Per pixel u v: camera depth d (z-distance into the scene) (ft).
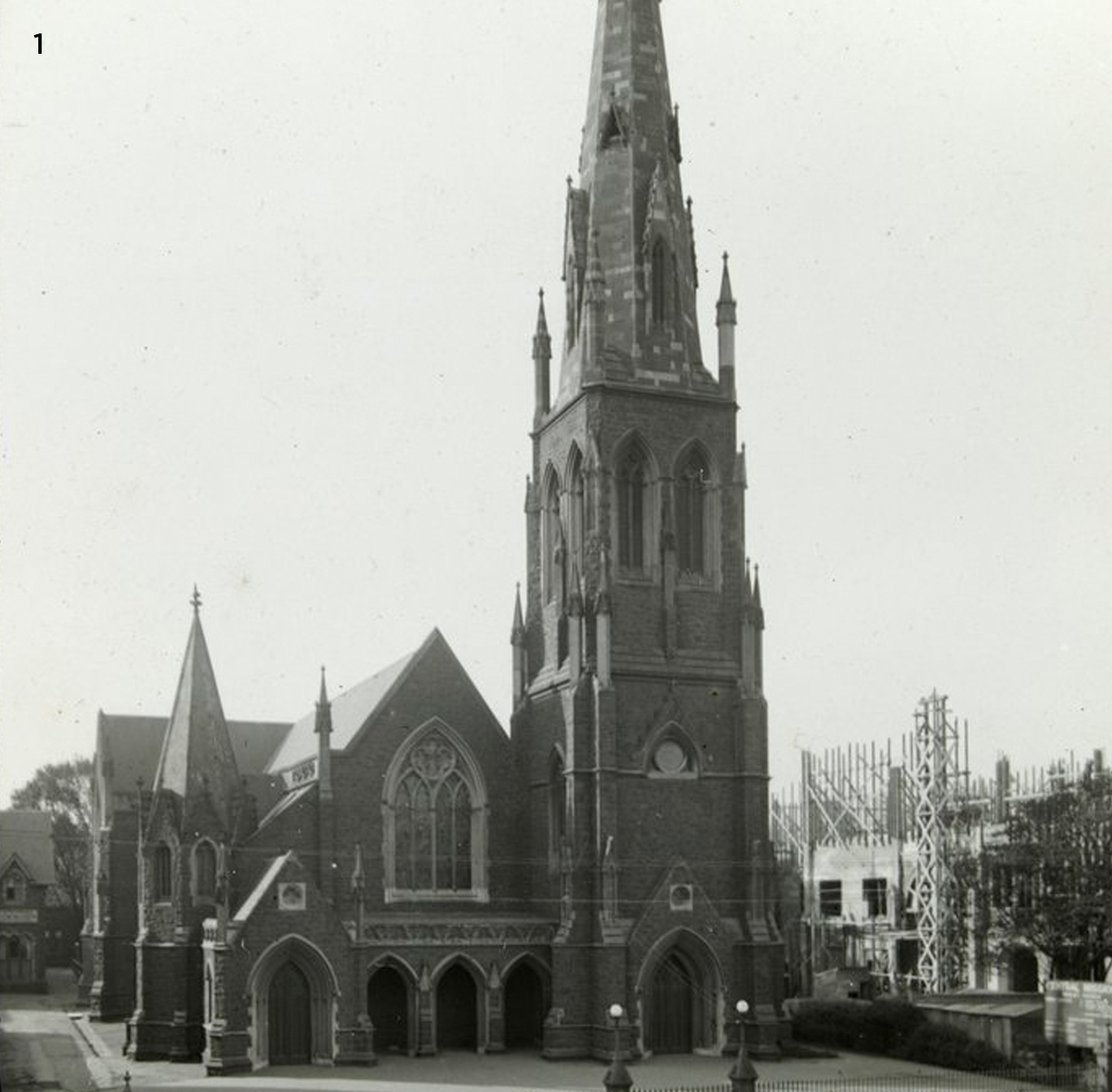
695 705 277.64
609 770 266.77
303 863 267.39
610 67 301.63
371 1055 250.37
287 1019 251.19
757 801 275.80
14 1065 255.91
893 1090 220.84
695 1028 268.00
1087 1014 233.55
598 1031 257.75
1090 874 300.61
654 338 288.92
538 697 287.89
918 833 347.77
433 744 283.38
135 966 332.60
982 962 323.57
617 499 281.95
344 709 324.39
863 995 336.70
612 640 274.57
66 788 597.52
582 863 265.54
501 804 286.46
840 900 427.74
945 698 346.54
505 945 267.18
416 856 278.46
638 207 294.05
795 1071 247.91
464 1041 273.13
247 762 378.12
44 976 464.65
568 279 300.20
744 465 288.92
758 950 266.77
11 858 465.47
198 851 271.90
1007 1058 249.75
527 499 303.27
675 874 266.16
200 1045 265.95
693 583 283.38
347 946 252.01
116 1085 223.51
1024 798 350.84
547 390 306.96
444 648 286.87
